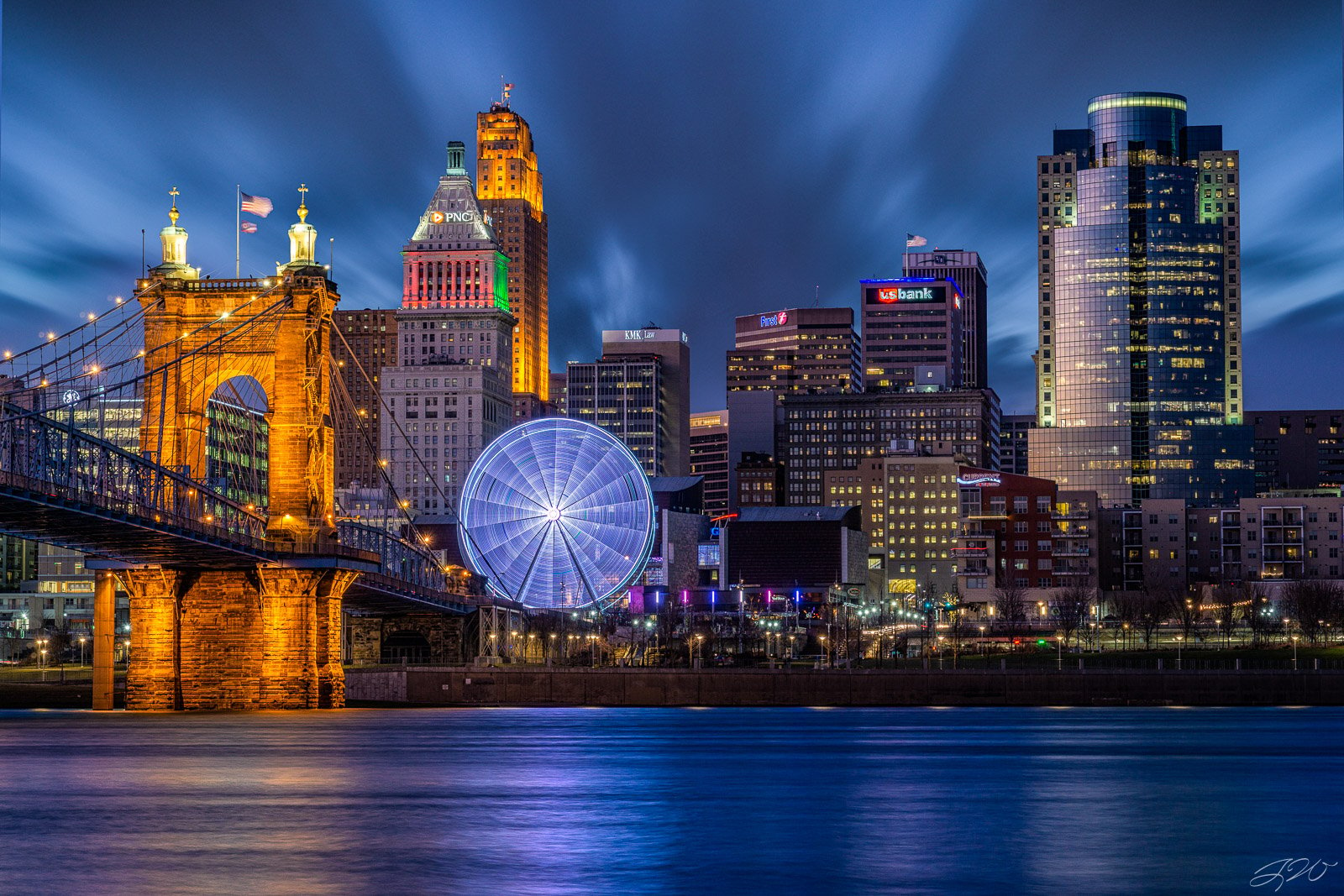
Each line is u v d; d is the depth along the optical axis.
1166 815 113.38
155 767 144.25
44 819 109.81
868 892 83.19
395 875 87.38
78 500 165.50
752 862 91.56
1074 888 84.88
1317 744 176.00
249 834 102.44
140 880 86.00
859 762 153.62
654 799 122.00
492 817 110.88
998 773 142.00
